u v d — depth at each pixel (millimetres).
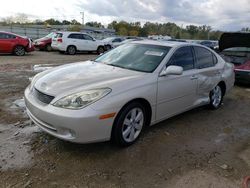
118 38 23078
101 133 3102
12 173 2826
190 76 4375
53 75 3680
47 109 3059
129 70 3891
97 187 2693
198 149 3627
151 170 3043
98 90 3107
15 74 8195
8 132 3781
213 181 2904
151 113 3760
